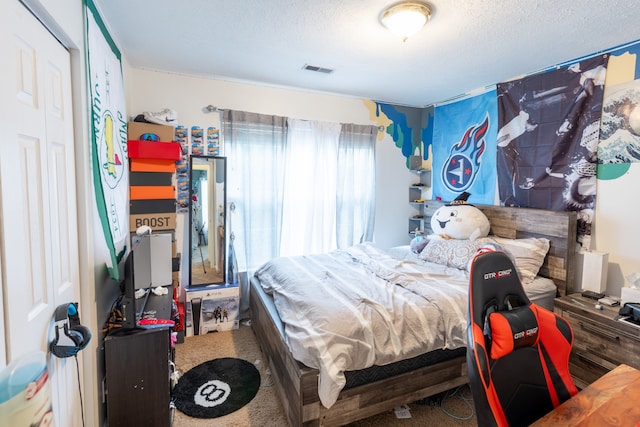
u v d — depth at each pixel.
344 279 2.35
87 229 1.46
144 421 1.57
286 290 2.24
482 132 3.26
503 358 1.09
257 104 3.25
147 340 1.56
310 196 3.49
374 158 3.79
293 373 1.62
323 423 1.58
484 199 3.27
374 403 1.70
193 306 2.87
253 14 1.86
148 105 2.85
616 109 2.23
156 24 1.98
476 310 1.14
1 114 0.89
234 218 3.19
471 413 1.91
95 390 1.54
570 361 2.15
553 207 2.63
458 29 1.98
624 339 1.87
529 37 2.09
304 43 2.24
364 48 2.30
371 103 3.77
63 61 1.31
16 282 0.96
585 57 2.38
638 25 1.91
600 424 0.92
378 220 3.97
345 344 1.59
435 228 3.23
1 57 0.88
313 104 3.48
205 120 3.07
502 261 1.24
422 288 2.11
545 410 1.10
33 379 0.81
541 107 2.68
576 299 2.24
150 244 2.06
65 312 1.20
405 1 1.69
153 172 2.60
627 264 2.22
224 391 2.08
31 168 1.05
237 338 2.85
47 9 1.08
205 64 2.69
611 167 2.27
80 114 1.42
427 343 1.76
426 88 3.25
